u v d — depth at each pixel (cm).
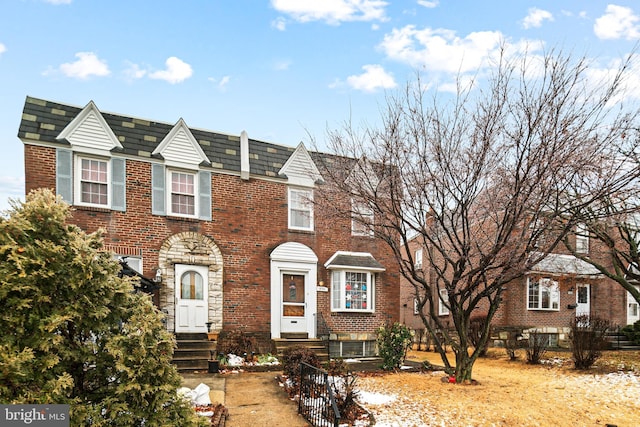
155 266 1306
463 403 839
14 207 422
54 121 1254
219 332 1354
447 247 1327
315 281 1525
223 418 730
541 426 725
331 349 1496
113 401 425
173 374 464
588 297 2128
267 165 1530
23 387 376
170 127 1431
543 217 954
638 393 938
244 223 1455
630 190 905
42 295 397
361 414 760
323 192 1184
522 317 1917
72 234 444
